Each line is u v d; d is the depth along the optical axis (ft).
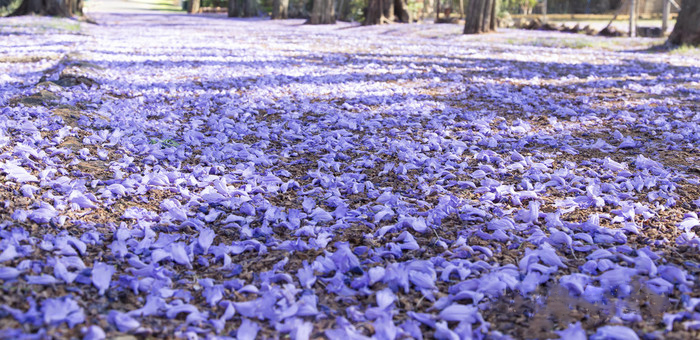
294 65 13.12
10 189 3.89
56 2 31.04
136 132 5.90
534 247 3.47
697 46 18.95
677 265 3.23
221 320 2.55
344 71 12.09
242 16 46.85
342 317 2.55
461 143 5.81
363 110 7.68
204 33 25.82
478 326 2.64
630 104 8.46
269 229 3.61
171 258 3.15
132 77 10.09
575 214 4.02
